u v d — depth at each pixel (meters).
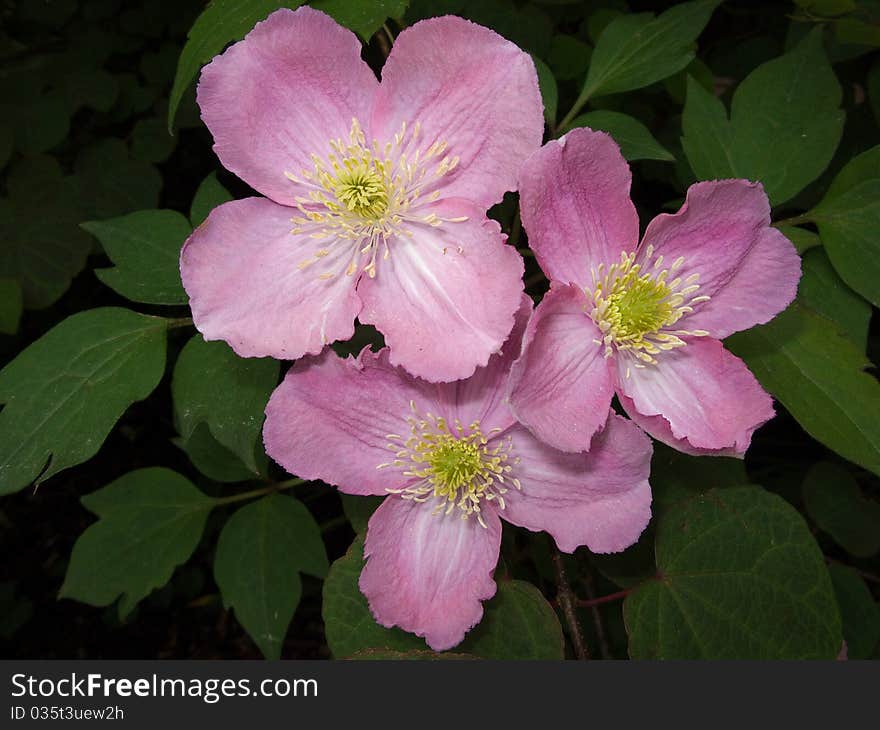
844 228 0.33
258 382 0.31
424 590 0.30
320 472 0.30
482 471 0.30
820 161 0.33
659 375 0.31
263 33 0.30
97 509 0.36
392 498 0.30
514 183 0.29
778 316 0.31
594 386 0.30
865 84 0.40
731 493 0.31
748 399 0.30
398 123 0.30
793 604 0.31
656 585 0.31
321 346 0.30
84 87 0.44
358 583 0.30
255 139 0.30
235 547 0.36
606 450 0.30
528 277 0.34
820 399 0.31
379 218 0.30
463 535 0.30
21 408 0.31
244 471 0.36
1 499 0.49
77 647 0.47
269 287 0.30
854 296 0.33
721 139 0.33
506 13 0.37
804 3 0.35
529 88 0.29
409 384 0.30
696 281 0.30
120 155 0.44
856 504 0.37
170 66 0.45
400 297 0.30
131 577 0.36
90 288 0.47
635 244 0.30
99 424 0.31
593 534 0.30
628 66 0.34
